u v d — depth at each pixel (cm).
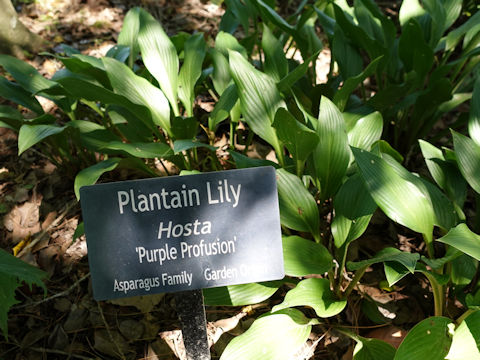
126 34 63
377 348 39
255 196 32
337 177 46
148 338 45
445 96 56
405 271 35
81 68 56
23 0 96
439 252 51
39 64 80
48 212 56
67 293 48
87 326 46
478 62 63
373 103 57
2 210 56
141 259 33
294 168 50
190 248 33
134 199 31
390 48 63
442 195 43
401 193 38
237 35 91
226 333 45
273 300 47
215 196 32
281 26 59
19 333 45
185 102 55
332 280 44
